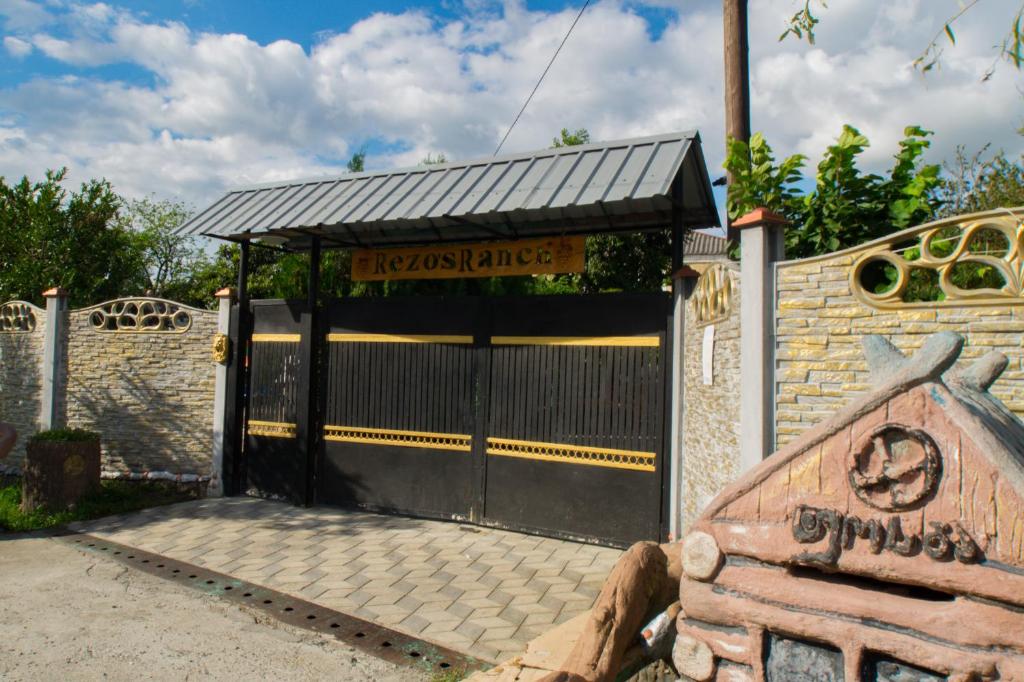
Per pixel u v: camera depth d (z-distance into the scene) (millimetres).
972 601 1748
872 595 1906
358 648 4641
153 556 6512
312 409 8508
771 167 5988
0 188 13008
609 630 2383
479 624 5012
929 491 1820
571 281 13164
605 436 7004
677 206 6746
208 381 9219
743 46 7516
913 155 5523
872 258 4199
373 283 11508
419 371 8031
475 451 7660
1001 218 3842
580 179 6508
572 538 7062
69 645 4598
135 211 27000
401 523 7715
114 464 9477
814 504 2010
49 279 12727
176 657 4469
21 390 10070
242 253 9039
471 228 7992
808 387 4359
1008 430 2037
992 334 3877
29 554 6562
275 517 7945
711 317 5496
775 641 2059
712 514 2189
